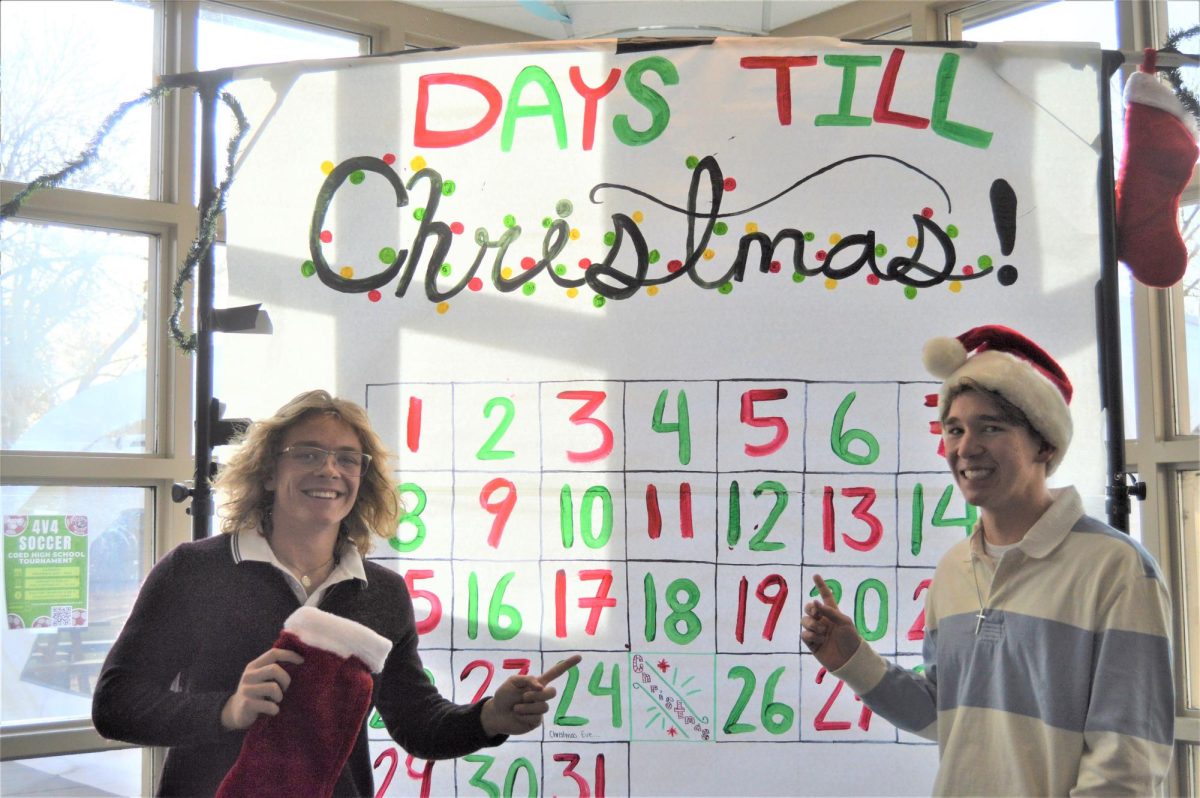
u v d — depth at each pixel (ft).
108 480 8.36
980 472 5.08
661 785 6.27
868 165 6.57
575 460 6.52
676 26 10.13
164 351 8.76
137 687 5.02
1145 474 7.94
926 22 9.54
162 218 8.67
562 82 6.74
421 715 5.54
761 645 6.34
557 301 6.62
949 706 5.26
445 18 10.27
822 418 6.46
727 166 6.61
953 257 6.50
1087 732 4.65
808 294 6.52
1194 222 7.96
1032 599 4.95
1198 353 7.89
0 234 7.09
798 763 6.26
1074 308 6.41
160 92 6.77
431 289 6.70
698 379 6.51
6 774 7.89
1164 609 4.71
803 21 10.36
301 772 4.72
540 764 6.33
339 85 6.84
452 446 6.59
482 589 6.50
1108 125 6.40
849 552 6.39
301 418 5.51
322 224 6.77
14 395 8.14
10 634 8.00
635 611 6.40
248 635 5.24
